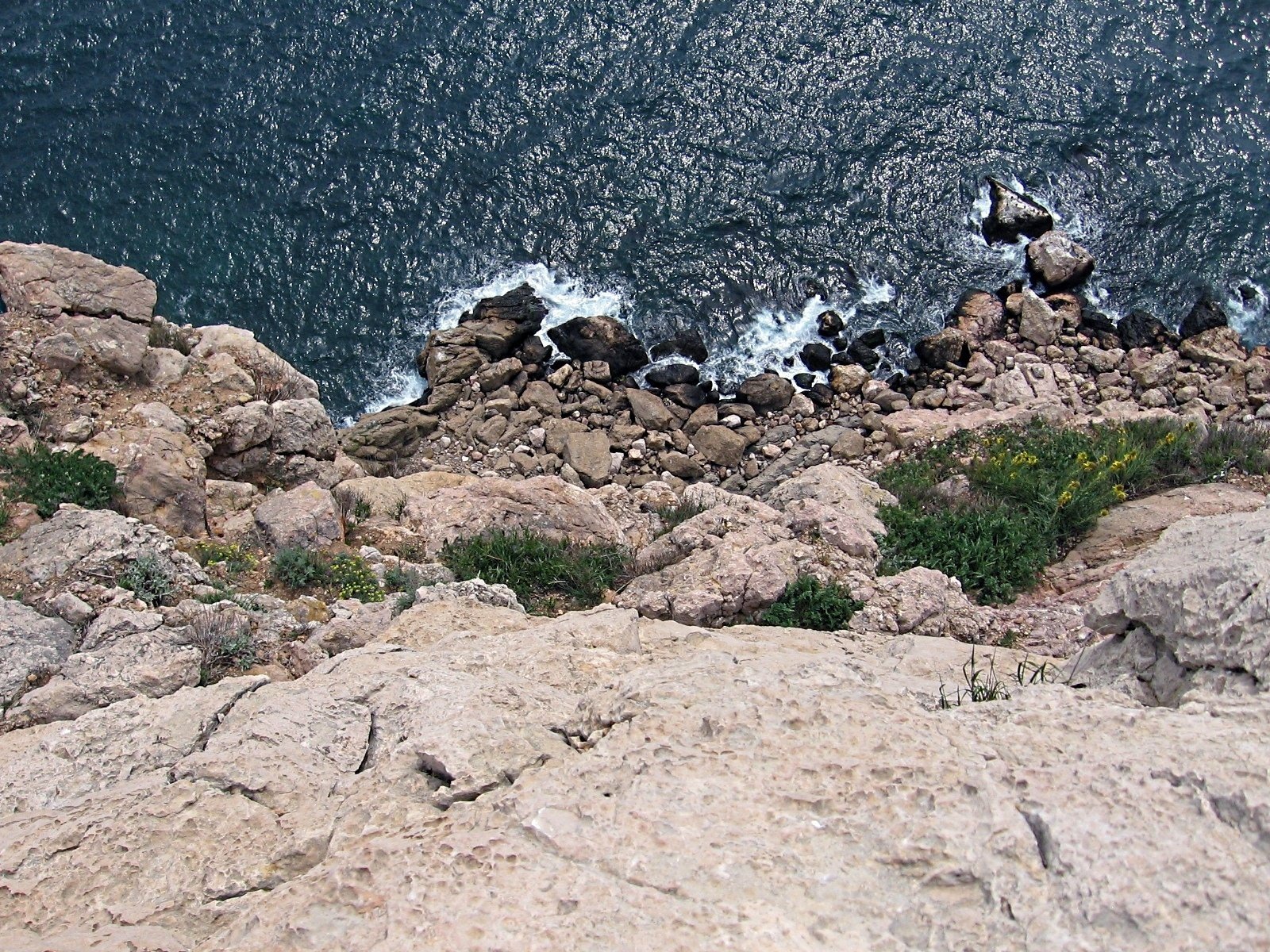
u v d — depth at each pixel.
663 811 5.41
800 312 29.08
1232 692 6.12
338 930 5.09
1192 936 4.40
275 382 20.03
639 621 11.66
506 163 31.55
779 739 5.79
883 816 5.23
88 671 10.45
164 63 32.91
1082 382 26.59
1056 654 13.05
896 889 4.93
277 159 31.16
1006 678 9.20
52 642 11.05
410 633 10.88
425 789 6.41
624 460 25.48
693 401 26.83
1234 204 30.84
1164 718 5.63
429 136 31.97
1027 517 17.14
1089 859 4.77
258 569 14.84
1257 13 35.44
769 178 31.69
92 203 29.75
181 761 7.52
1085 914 4.57
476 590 13.30
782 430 26.23
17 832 6.54
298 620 12.98
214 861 6.24
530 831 5.39
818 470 18.44
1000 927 4.66
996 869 4.88
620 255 29.94
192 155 30.98
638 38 34.47
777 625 13.61
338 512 16.56
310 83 32.81
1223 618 6.42
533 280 29.31
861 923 4.80
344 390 27.11
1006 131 32.62
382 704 7.76
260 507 16.20
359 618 12.62
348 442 24.52
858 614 13.62
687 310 28.97
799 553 14.73
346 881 5.29
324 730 7.50
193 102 32.09
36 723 9.84
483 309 28.34
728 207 31.02
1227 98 33.31
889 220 30.84
